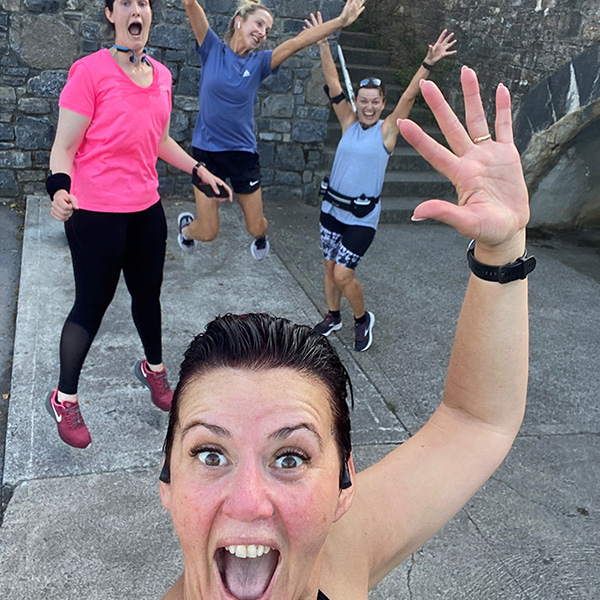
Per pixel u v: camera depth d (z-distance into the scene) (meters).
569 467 3.18
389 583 2.39
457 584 2.42
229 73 3.91
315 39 3.76
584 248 6.81
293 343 0.62
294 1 6.17
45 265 4.71
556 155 6.60
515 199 0.86
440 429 1.02
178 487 0.60
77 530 2.45
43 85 5.79
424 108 7.96
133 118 2.29
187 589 0.68
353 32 8.91
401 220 6.79
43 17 5.54
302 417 0.59
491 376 0.97
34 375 3.39
